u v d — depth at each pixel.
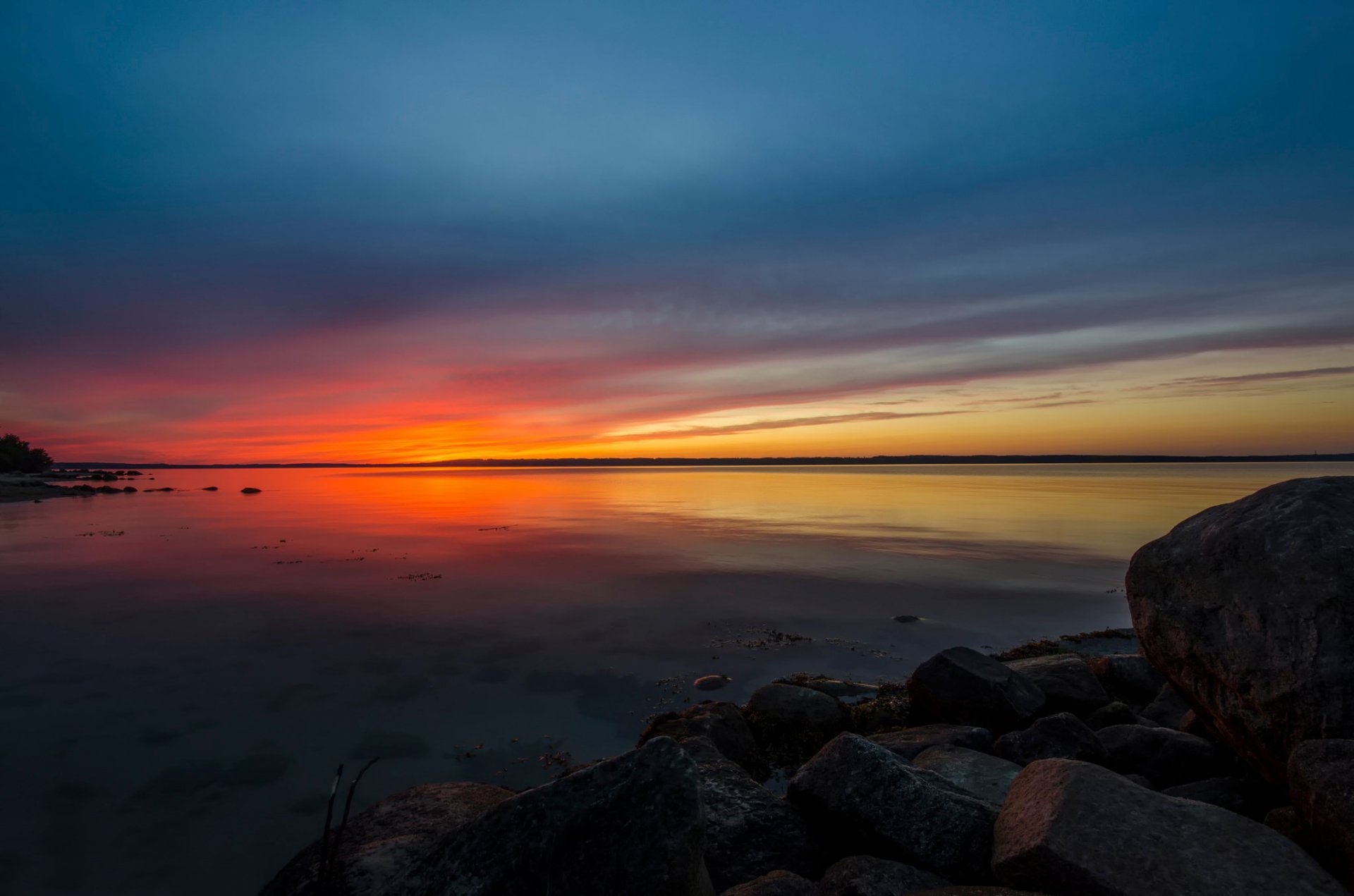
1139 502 46.72
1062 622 14.94
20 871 6.37
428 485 91.81
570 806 3.49
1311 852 3.93
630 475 142.00
